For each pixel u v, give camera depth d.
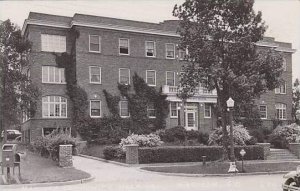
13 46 39.06
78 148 38.75
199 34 26.72
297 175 13.94
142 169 25.22
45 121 42.88
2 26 39.19
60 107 43.84
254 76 25.11
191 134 41.69
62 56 44.25
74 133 43.31
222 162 27.92
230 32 26.47
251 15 26.41
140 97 46.59
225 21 26.59
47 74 43.50
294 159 35.28
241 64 26.39
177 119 48.06
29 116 40.56
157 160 29.39
